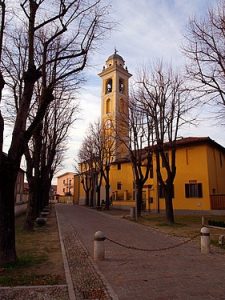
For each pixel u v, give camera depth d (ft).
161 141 81.71
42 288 23.02
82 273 29.04
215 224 70.23
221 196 107.45
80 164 214.90
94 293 22.91
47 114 79.82
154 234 60.23
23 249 41.63
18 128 31.19
